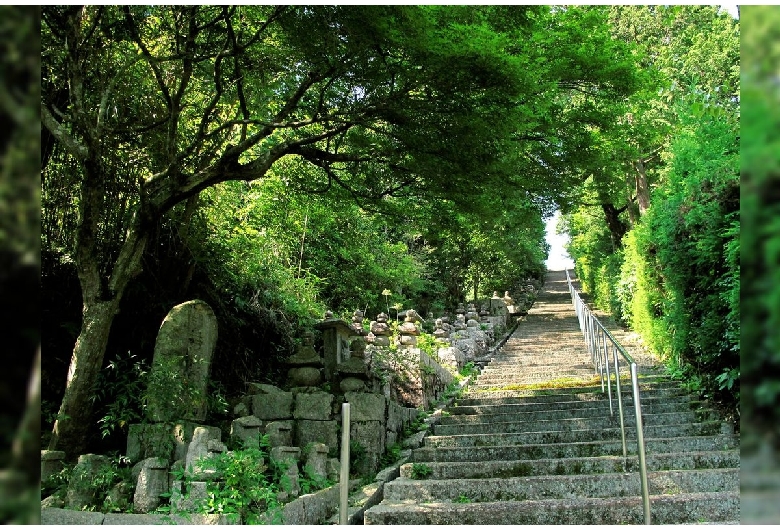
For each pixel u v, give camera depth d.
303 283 9.85
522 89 5.41
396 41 4.89
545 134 7.86
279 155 5.89
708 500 4.29
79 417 4.92
